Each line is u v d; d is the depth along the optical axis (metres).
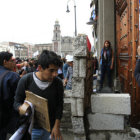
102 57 5.84
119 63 5.73
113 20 6.32
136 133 2.82
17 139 1.75
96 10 9.48
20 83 1.96
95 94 2.97
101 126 2.90
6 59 2.83
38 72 1.95
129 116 3.52
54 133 1.89
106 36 6.41
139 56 2.77
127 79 4.07
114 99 2.82
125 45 4.43
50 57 1.74
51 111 1.96
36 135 2.00
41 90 1.88
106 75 6.28
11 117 2.60
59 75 7.95
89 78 3.24
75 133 2.79
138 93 3.22
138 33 3.21
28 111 1.78
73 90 2.70
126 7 4.24
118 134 2.86
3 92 2.53
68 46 101.88
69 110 3.14
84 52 2.57
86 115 2.92
